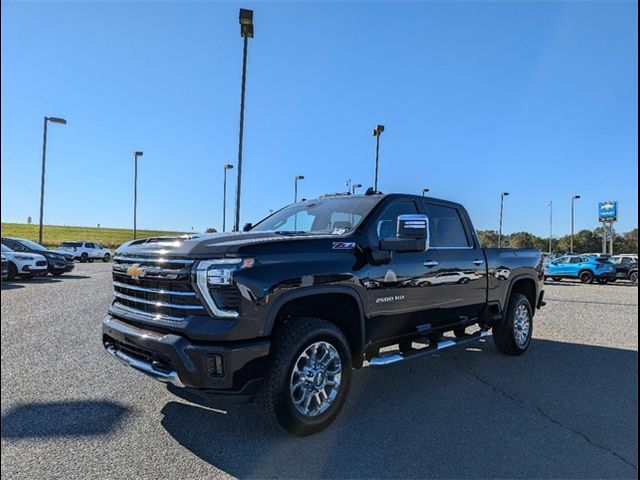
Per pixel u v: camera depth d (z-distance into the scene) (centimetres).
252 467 309
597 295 1559
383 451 334
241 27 1452
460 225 550
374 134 2361
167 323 333
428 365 568
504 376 522
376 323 414
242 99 1493
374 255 405
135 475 296
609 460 326
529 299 670
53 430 358
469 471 308
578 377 520
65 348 595
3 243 1730
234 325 317
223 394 320
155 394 438
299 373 350
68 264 1859
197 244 341
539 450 340
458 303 510
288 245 356
